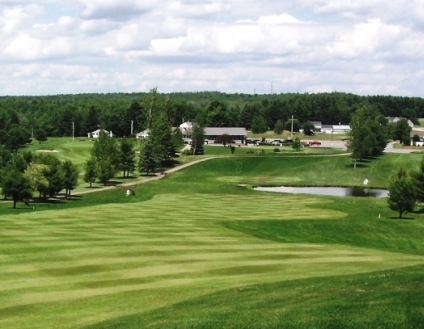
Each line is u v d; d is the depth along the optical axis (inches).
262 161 6328.7
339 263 1603.1
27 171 3964.1
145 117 7844.5
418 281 1179.9
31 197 3683.6
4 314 1074.1
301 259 1649.9
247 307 1014.4
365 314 917.2
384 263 1617.9
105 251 1643.7
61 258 1530.5
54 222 2256.4
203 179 5413.4
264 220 2645.2
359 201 3698.3
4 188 3526.1
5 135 7362.2
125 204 3221.0
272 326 879.1
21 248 1637.6
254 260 1608.0
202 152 7194.9
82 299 1173.7
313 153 6998.0
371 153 6501.0
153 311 1055.0
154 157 5772.6
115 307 1122.0
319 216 2903.5
